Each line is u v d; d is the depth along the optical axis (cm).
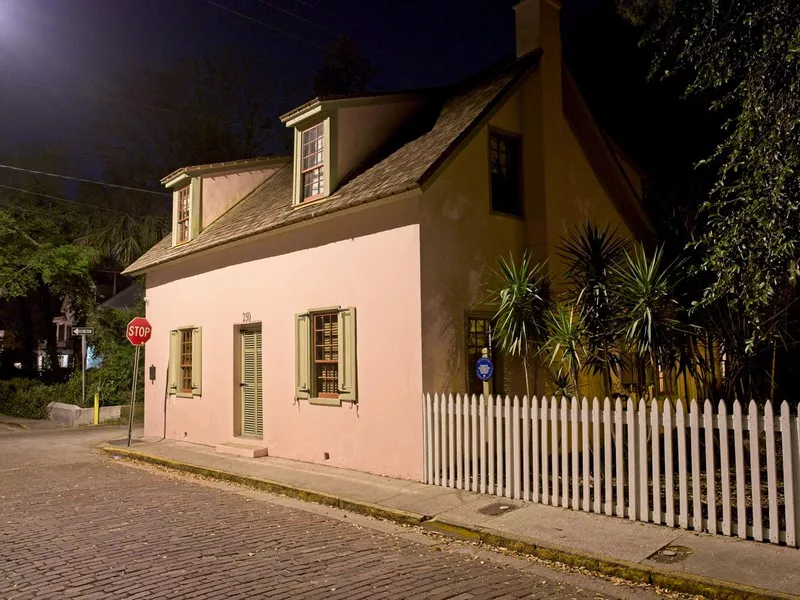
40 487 1039
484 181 1063
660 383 1213
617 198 1305
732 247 650
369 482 961
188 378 1545
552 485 805
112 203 2762
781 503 745
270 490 991
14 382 2723
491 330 1027
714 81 741
